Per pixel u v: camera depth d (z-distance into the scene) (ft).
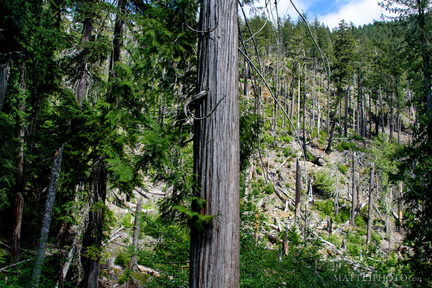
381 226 87.45
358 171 111.34
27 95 34.60
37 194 42.60
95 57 25.52
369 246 55.98
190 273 9.56
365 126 160.15
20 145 36.45
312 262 35.04
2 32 26.37
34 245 39.42
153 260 27.55
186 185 9.79
